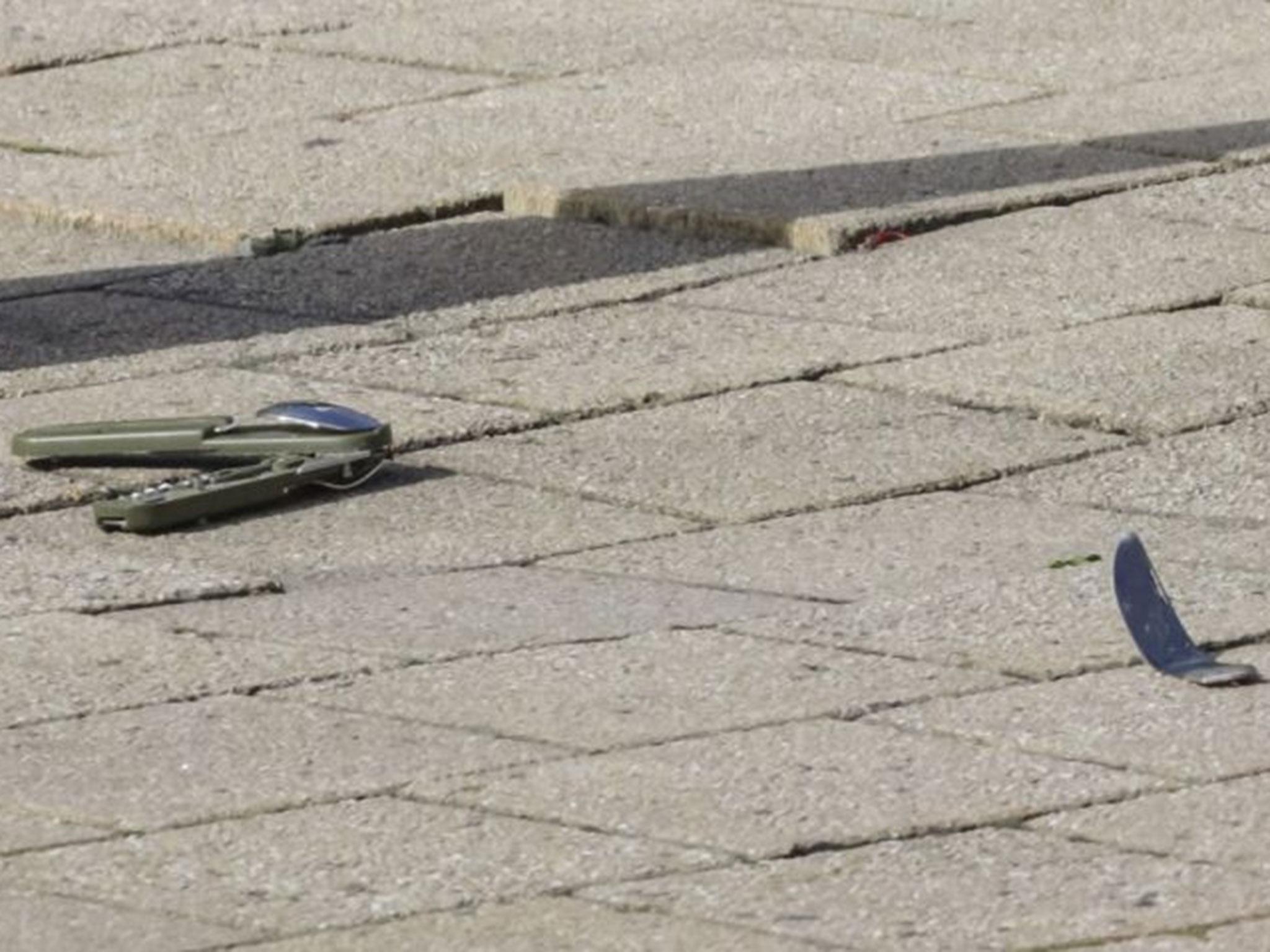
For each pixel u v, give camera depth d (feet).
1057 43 88.02
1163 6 91.71
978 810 42.39
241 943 39.22
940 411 59.72
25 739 45.37
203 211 73.61
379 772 44.04
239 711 46.29
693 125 80.28
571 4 94.12
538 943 39.04
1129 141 77.46
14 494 55.98
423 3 95.09
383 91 84.74
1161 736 44.62
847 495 55.57
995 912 39.63
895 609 49.67
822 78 84.74
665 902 40.04
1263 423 58.70
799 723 45.37
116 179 76.74
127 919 39.91
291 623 49.83
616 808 42.68
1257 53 86.02
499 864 41.16
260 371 63.00
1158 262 68.44
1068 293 66.54
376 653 48.42
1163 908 39.63
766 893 40.22
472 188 74.84
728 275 68.80
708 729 45.21
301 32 91.56
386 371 62.80
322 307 67.31
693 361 62.85
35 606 50.47
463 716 45.91
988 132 78.64
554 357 63.41
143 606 50.65
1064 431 58.59
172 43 90.53
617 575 51.98
